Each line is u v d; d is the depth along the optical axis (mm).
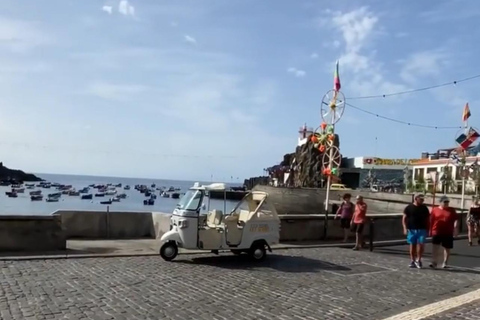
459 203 40344
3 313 7309
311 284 10469
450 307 8711
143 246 15562
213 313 7773
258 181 139375
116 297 8586
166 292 9141
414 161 89812
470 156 52250
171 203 90875
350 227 18047
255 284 10242
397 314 8125
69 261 12367
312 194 49531
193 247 13055
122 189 160625
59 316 7254
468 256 16641
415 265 13633
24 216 13938
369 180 93250
